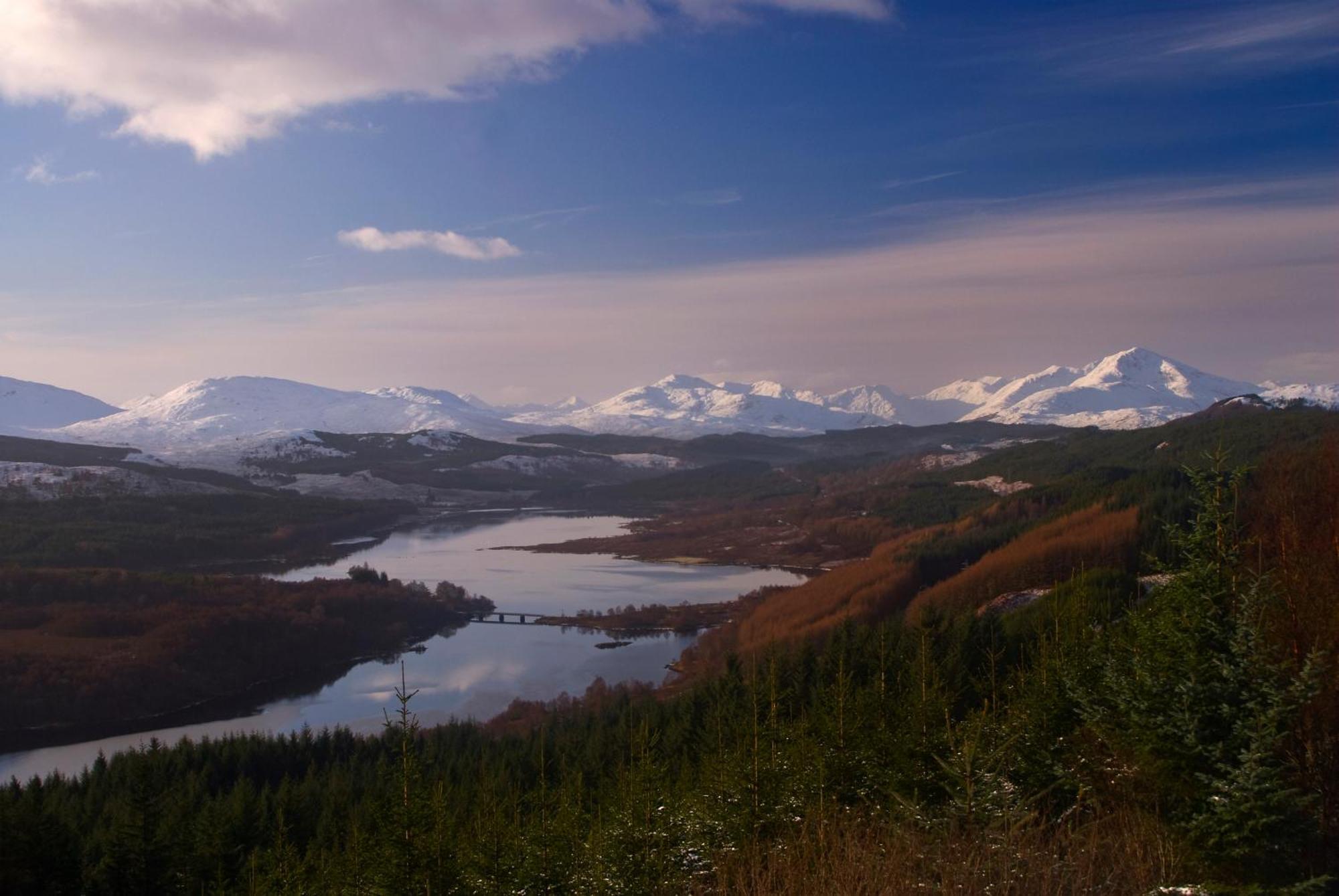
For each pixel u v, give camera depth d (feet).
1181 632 51.52
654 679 305.94
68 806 169.07
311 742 217.56
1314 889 43.96
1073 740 64.59
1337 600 56.90
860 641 180.75
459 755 189.57
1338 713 52.75
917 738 69.10
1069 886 45.21
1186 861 47.14
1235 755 47.62
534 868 73.26
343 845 135.23
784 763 72.54
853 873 49.11
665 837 66.74
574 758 157.58
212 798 171.73
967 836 50.83
